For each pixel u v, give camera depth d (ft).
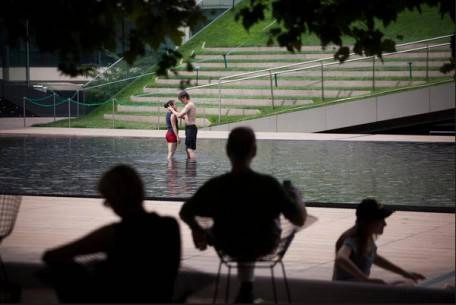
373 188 62.13
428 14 144.46
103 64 145.07
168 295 20.44
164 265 20.12
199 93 137.18
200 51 149.79
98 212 51.55
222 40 152.15
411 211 52.24
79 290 19.99
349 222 48.26
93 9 27.12
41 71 164.76
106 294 19.93
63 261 19.47
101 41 27.22
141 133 120.16
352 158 83.61
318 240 42.83
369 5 27.27
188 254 38.45
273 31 27.99
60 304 20.11
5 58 163.22
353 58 132.26
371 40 27.89
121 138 113.60
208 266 35.47
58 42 27.17
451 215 50.60
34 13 26.96
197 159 84.33
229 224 24.00
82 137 114.73
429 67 124.88
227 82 126.62
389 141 103.50
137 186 19.92
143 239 19.79
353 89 124.98
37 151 93.15
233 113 128.36
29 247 40.01
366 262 28.89
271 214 23.98
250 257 24.25
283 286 28.43
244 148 23.89
